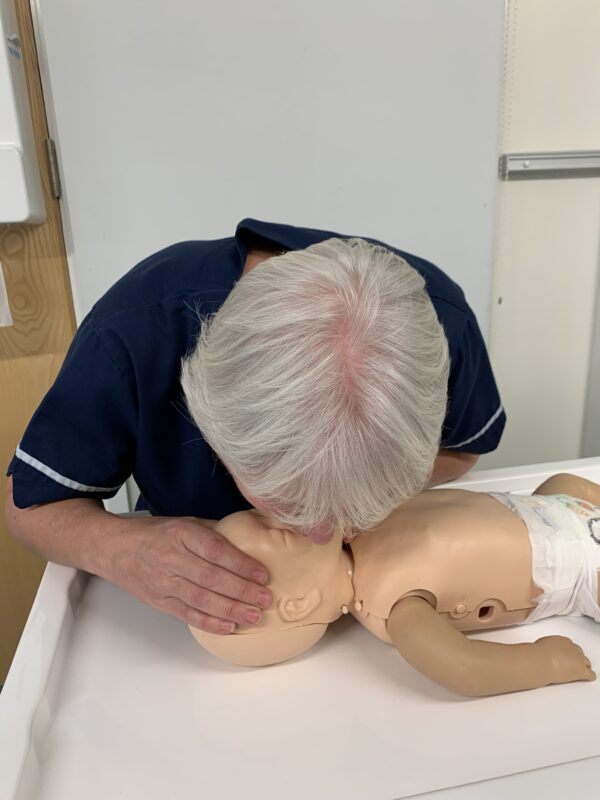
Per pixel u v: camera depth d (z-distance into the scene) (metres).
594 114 1.45
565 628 0.58
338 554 0.53
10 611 1.34
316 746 0.45
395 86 1.23
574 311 1.60
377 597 0.53
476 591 0.54
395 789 0.41
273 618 0.51
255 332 0.39
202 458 0.65
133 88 1.17
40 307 1.24
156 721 0.47
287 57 1.19
